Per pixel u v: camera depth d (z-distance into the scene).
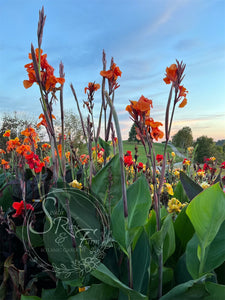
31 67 1.18
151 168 1.12
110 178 1.37
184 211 1.50
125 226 1.01
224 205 0.96
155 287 1.23
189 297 1.01
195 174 4.07
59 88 1.22
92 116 1.67
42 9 1.05
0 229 1.76
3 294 1.55
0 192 1.89
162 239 1.03
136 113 1.02
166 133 1.05
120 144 0.94
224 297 0.98
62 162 1.25
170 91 1.02
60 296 1.31
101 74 1.46
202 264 1.10
